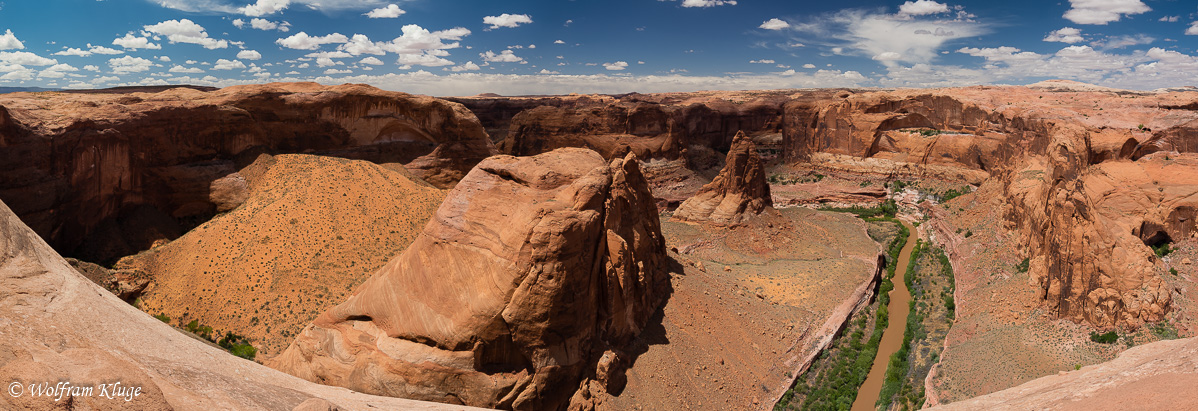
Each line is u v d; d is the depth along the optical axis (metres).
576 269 31.44
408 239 59.25
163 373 17.94
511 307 30.23
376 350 32.12
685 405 34.28
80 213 50.44
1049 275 44.19
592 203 33.62
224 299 47.34
